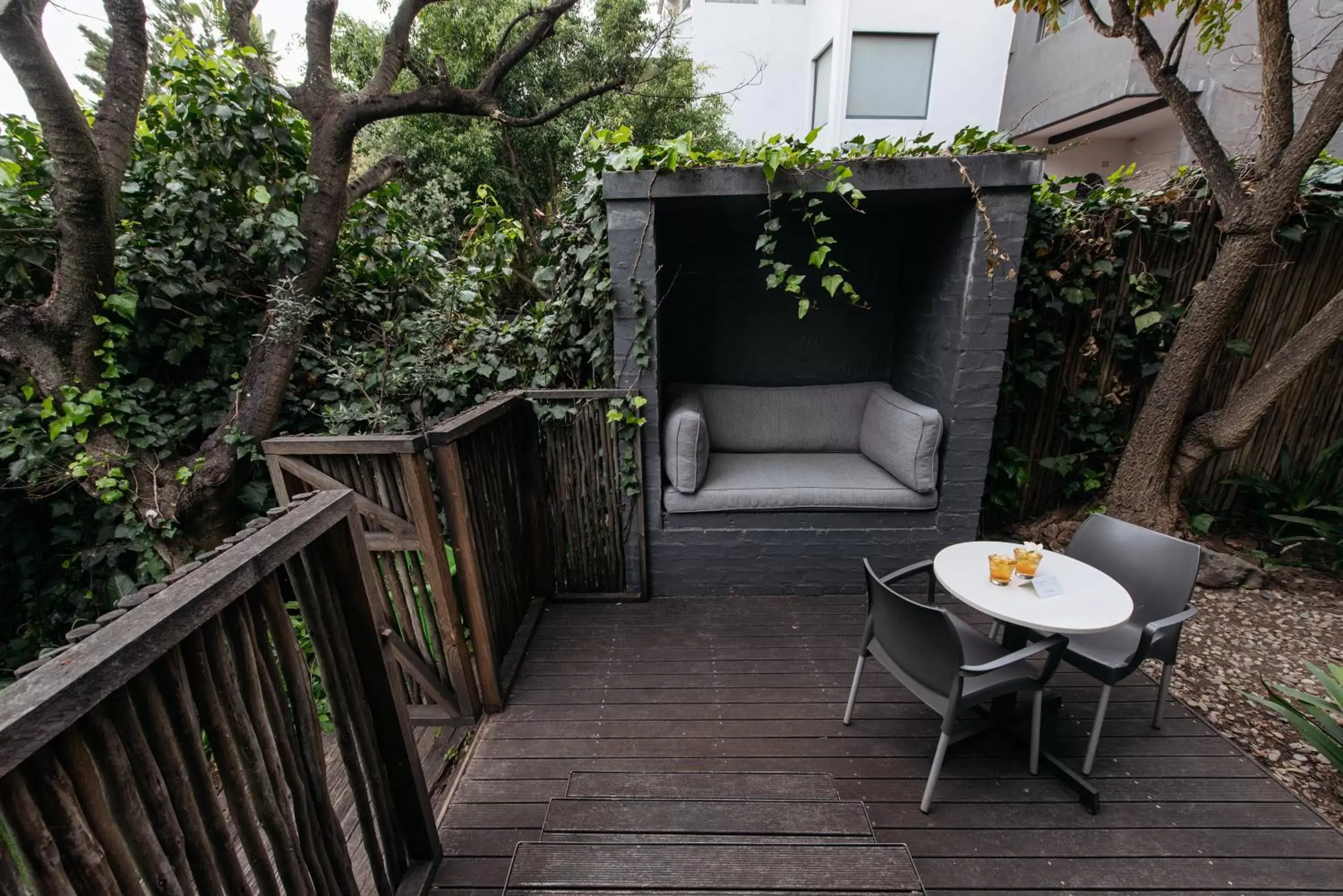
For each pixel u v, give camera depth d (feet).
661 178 7.55
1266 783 5.51
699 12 24.32
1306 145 7.29
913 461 8.62
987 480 10.36
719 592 9.29
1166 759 5.80
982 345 8.08
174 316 9.10
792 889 4.28
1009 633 6.16
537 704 6.86
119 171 7.47
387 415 9.64
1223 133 17.22
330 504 3.53
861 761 5.89
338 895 3.66
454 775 5.84
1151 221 9.45
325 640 3.60
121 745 2.23
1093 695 6.77
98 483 8.13
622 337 8.19
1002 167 7.30
